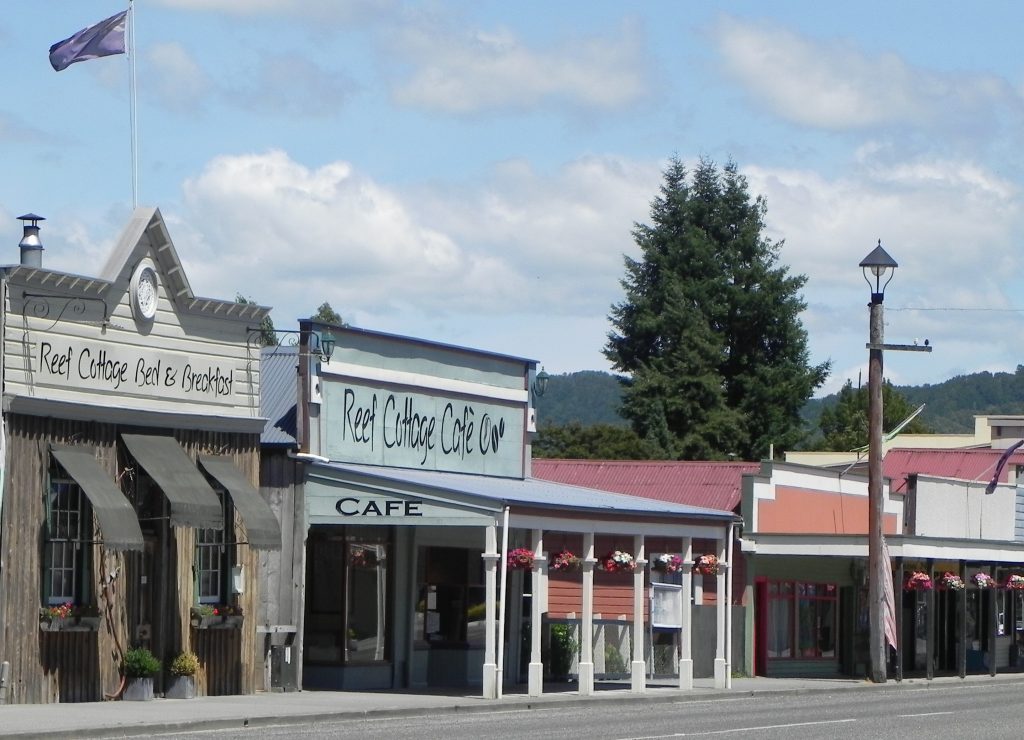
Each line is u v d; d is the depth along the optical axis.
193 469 31.72
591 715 31.33
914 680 47.25
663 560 40.69
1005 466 61.00
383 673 37.38
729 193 94.31
